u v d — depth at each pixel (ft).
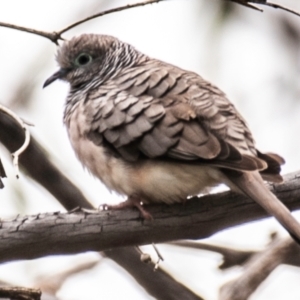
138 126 32.99
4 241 30.78
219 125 32.48
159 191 32.71
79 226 31.37
